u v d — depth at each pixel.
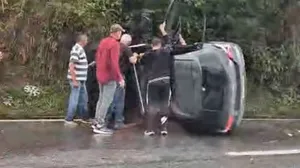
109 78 8.01
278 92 11.79
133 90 8.64
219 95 7.91
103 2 10.83
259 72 11.80
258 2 11.10
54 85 10.39
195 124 8.16
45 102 9.86
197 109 7.97
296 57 11.98
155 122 8.19
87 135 7.99
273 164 6.64
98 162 6.45
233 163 6.62
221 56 7.99
